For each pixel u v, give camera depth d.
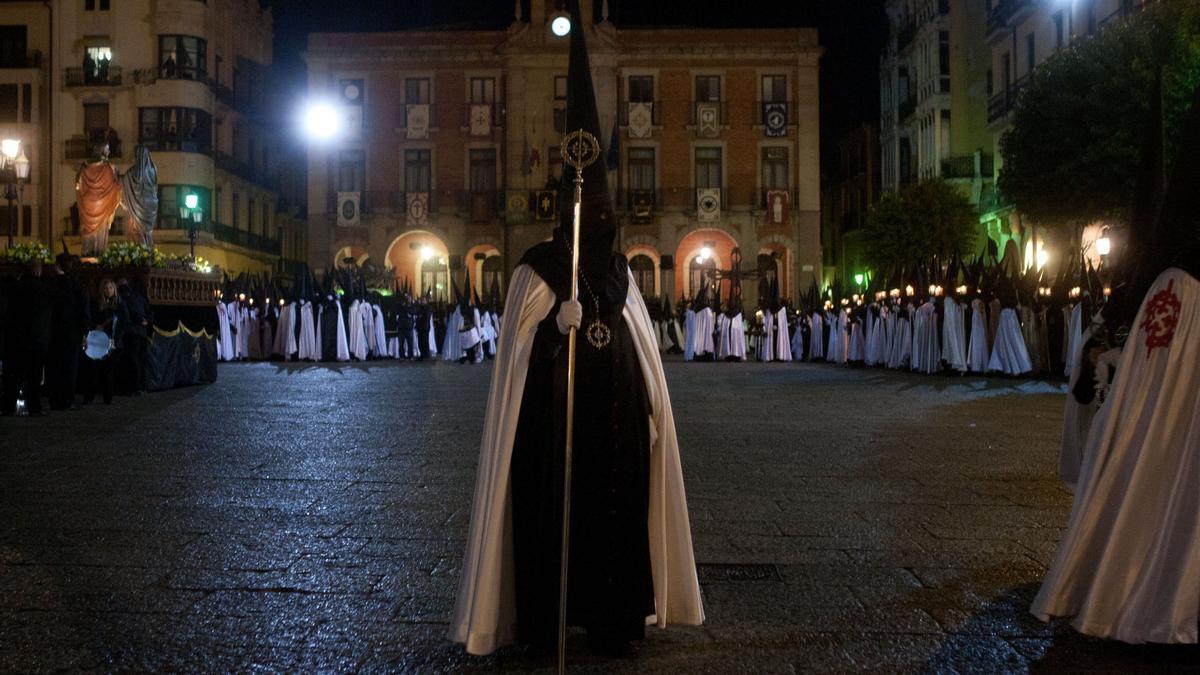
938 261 23.77
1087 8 33.47
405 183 52.66
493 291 32.50
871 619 4.41
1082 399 5.60
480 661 3.92
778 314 31.58
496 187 52.34
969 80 46.59
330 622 4.34
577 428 3.99
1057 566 4.12
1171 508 3.86
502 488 3.90
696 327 31.27
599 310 4.04
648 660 3.93
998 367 20.81
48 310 11.98
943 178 42.53
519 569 3.97
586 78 4.08
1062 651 4.02
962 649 4.05
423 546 5.59
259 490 7.16
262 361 28.91
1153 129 4.93
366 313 30.20
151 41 48.31
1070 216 25.77
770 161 52.28
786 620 4.40
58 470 7.94
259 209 56.91
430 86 52.41
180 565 5.19
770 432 10.80
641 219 51.62
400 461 8.52
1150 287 4.22
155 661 3.88
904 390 17.28
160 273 16.30
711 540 5.79
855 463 8.56
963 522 6.26
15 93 48.56
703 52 51.88
